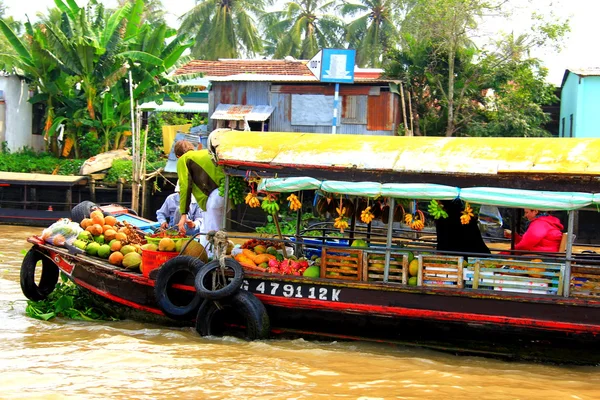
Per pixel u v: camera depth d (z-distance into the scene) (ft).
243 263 26.63
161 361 22.68
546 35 75.66
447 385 20.98
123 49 82.84
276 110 75.20
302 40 126.52
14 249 53.16
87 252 29.37
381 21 118.11
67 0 82.38
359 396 19.75
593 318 22.43
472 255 24.22
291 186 25.31
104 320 28.96
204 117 93.76
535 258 23.40
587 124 74.43
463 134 78.13
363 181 24.94
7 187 79.20
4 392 19.40
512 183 23.54
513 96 78.28
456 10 73.72
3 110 90.94
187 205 29.19
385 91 72.33
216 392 19.88
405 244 30.99
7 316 29.27
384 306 24.30
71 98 86.79
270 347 24.62
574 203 22.34
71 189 77.66
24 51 84.12
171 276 26.50
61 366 22.00
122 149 87.25
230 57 123.54
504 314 23.21
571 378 22.20
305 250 30.71
